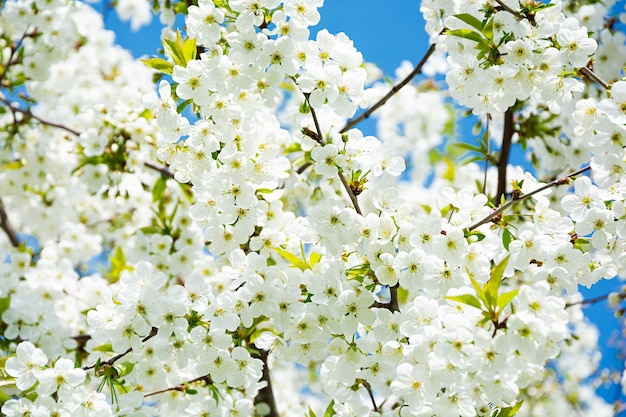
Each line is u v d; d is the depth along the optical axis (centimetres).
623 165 117
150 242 148
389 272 118
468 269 117
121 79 163
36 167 159
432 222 118
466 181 166
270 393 143
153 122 148
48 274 146
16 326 135
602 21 149
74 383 118
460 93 124
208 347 119
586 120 120
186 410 124
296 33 118
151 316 118
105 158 147
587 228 119
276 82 118
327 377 125
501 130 162
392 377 120
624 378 161
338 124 125
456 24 123
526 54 119
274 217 121
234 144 119
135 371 125
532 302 109
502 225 121
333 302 117
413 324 114
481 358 109
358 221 118
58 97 164
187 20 120
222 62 118
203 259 146
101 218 169
